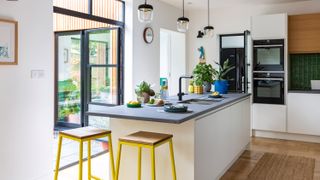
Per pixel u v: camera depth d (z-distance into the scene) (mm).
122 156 3123
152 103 3391
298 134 5617
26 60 3115
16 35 2984
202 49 6793
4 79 2906
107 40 5270
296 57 6004
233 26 6414
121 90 5160
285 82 5562
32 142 3217
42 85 3307
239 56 6438
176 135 2848
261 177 3639
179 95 3805
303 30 5516
